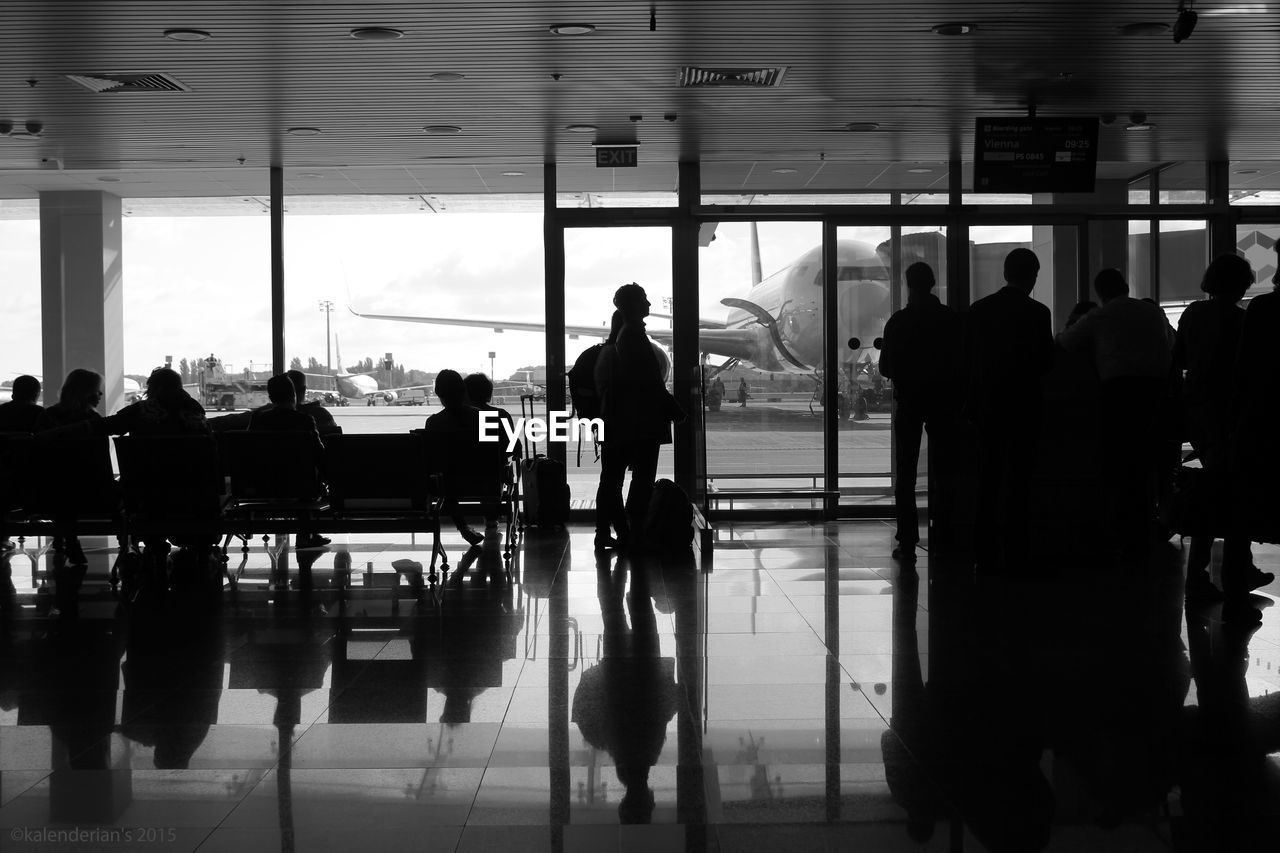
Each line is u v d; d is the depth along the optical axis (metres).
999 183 9.52
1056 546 8.19
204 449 7.38
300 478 7.64
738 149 10.94
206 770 3.77
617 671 5.05
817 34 7.30
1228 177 11.70
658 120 9.73
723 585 7.24
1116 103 9.22
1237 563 5.83
